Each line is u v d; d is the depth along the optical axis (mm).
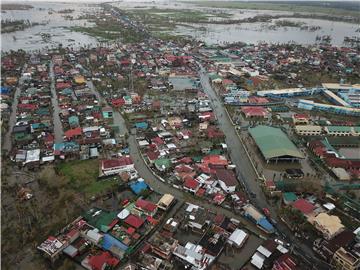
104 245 62031
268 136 102062
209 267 58875
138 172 88312
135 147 101750
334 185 85375
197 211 71625
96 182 82812
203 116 123125
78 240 63469
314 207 73625
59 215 70125
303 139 110688
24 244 62188
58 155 92562
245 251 63219
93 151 95938
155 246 61156
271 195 79312
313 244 64625
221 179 82688
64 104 131000
